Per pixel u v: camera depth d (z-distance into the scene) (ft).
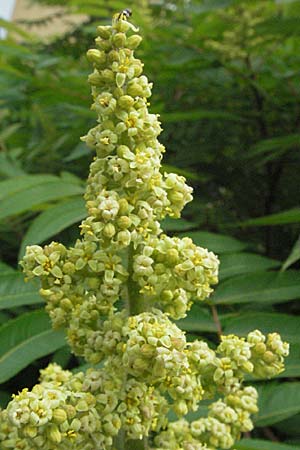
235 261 1.12
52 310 0.77
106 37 0.72
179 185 0.75
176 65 1.48
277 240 1.53
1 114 2.17
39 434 0.71
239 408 0.83
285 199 1.70
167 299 0.76
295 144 1.46
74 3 1.59
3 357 0.93
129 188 0.73
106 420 0.73
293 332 1.00
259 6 1.62
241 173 1.69
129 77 0.72
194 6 1.49
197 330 1.01
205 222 1.55
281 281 1.06
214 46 1.55
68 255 0.75
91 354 0.76
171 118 1.40
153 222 0.74
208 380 0.79
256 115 1.65
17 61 1.63
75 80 1.55
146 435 0.76
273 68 1.62
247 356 0.78
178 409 0.75
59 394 0.71
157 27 1.55
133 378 0.75
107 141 0.72
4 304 0.98
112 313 0.76
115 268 0.74
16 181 1.13
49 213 1.05
